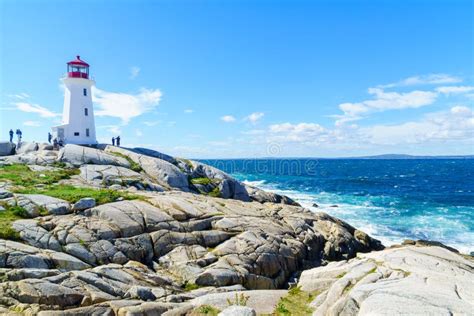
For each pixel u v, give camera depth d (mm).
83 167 29344
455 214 41469
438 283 10047
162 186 30328
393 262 12430
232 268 17141
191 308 11281
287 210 29984
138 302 11508
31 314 10062
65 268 14102
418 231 33906
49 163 30094
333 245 25062
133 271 14555
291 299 12547
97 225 17766
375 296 8688
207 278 15992
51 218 17734
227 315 8898
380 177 96750
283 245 20953
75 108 42531
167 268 16938
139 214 19438
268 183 78812
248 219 22844
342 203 49031
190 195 27406
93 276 12680
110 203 20234
